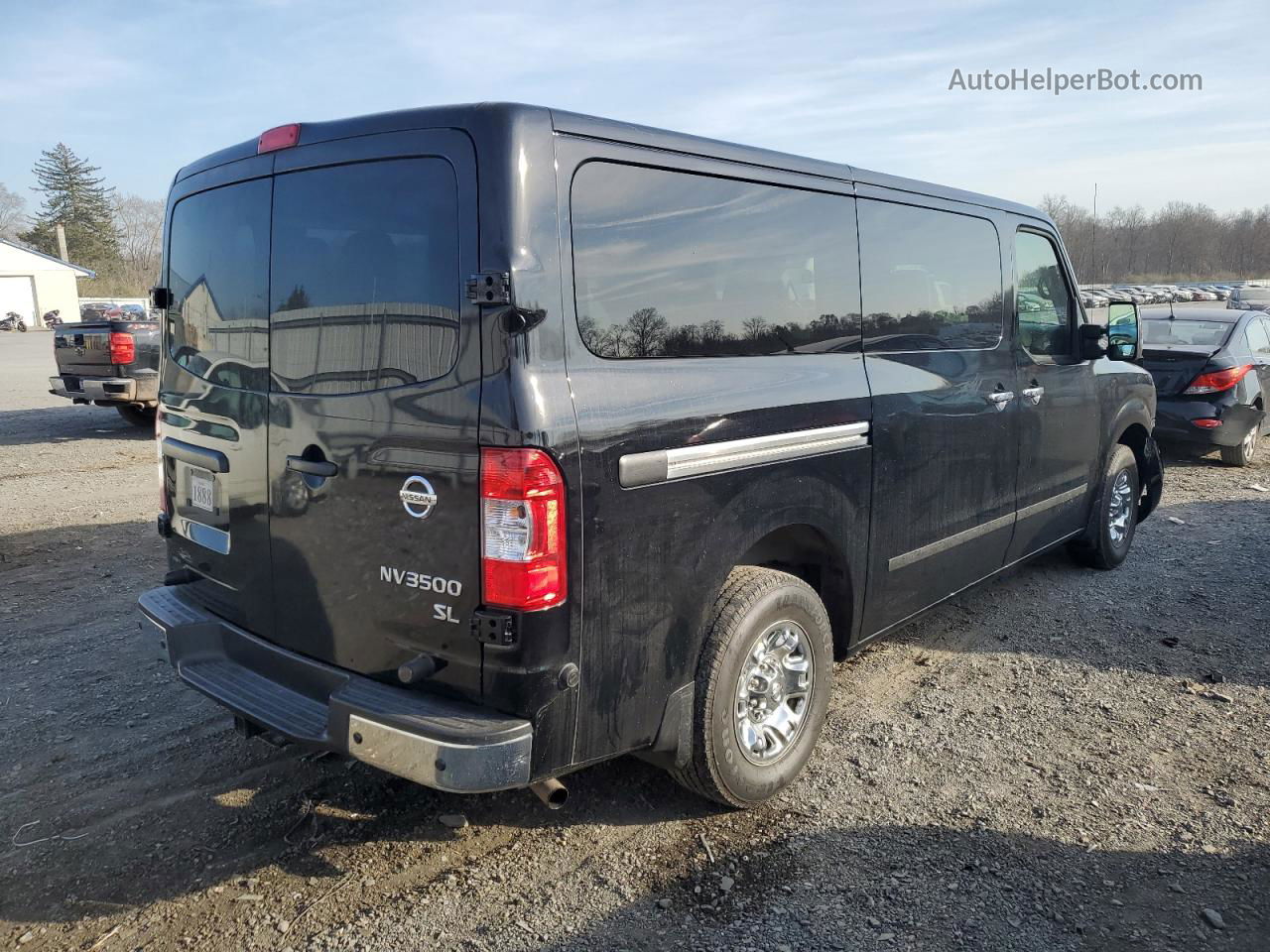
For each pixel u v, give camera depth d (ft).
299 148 9.55
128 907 9.29
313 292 9.37
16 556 21.12
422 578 8.59
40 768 11.94
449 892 9.50
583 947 8.68
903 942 8.73
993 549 15.47
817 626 11.37
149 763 12.10
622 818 10.85
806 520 11.03
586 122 8.75
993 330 15.06
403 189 8.66
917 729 13.04
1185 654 15.70
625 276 8.98
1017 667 15.19
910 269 13.12
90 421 43.60
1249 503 26.55
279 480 9.77
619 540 8.72
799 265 11.14
